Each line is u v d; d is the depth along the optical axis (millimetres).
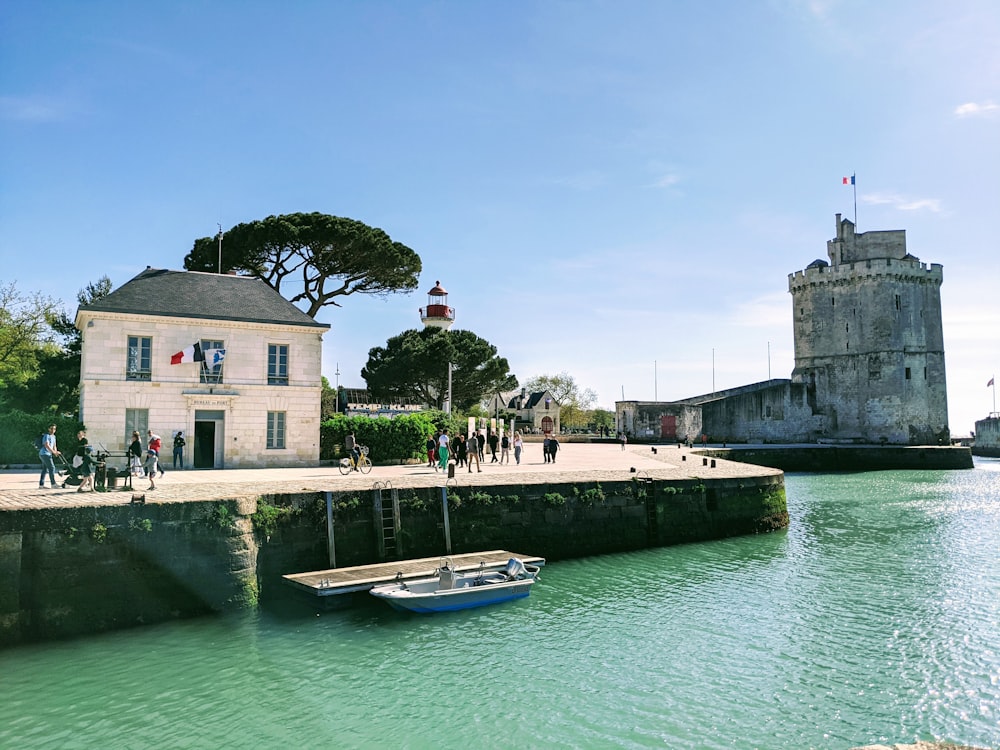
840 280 76438
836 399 76625
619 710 12398
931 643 15664
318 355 31453
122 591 16047
